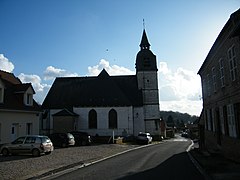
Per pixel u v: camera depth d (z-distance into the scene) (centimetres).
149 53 5516
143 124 5175
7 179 1139
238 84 1487
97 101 4834
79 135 3472
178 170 1391
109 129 4719
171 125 12219
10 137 2583
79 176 1230
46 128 4894
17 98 2894
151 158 2002
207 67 2500
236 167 1370
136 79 5694
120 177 1184
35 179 1172
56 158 1927
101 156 2139
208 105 2531
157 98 5362
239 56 1433
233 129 1634
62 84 5372
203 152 2119
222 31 1575
